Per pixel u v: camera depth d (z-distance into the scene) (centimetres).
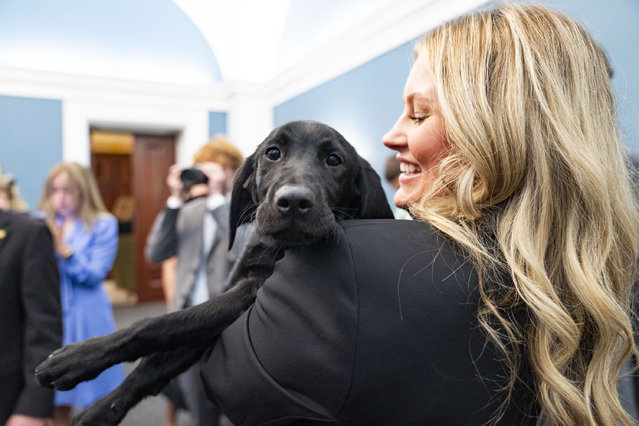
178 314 103
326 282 72
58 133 654
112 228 273
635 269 84
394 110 450
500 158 77
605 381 74
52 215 249
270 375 72
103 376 261
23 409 166
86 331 255
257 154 137
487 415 69
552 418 71
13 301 173
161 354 113
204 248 250
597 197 75
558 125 76
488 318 70
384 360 67
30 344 171
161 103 722
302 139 124
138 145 772
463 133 80
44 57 652
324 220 86
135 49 710
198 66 753
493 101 80
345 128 538
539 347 71
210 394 83
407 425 68
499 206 81
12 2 626
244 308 105
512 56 81
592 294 72
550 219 76
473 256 73
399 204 109
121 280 838
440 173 87
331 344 68
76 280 253
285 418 70
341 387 67
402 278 70
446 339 69
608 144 83
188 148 745
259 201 129
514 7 90
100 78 669
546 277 71
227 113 770
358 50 504
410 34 425
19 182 632
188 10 735
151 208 775
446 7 380
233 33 728
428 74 94
